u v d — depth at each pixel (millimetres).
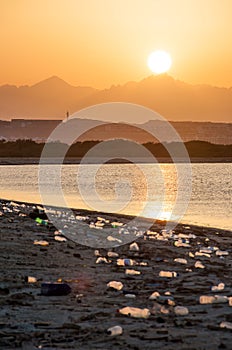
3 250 23312
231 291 17344
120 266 21375
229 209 61125
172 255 24688
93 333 12984
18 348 12008
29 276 18750
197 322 13852
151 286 17969
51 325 13570
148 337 12688
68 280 18531
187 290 17469
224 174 162875
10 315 14375
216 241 31344
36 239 26828
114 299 16172
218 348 11977
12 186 104625
